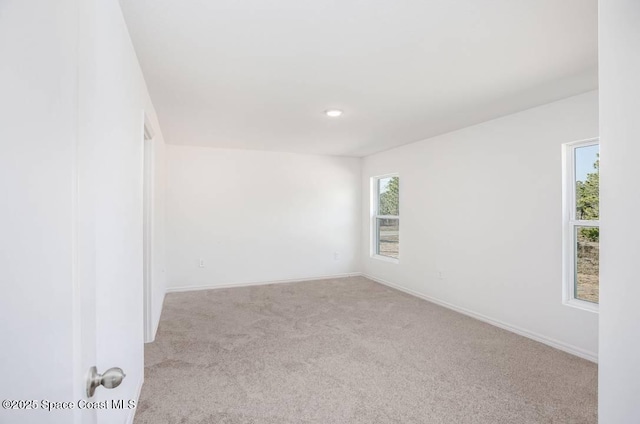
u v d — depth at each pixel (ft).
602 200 3.05
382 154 17.85
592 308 8.79
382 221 18.65
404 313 12.62
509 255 10.90
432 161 14.28
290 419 6.21
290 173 18.25
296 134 13.74
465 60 6.97
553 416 6.28
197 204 16.38
